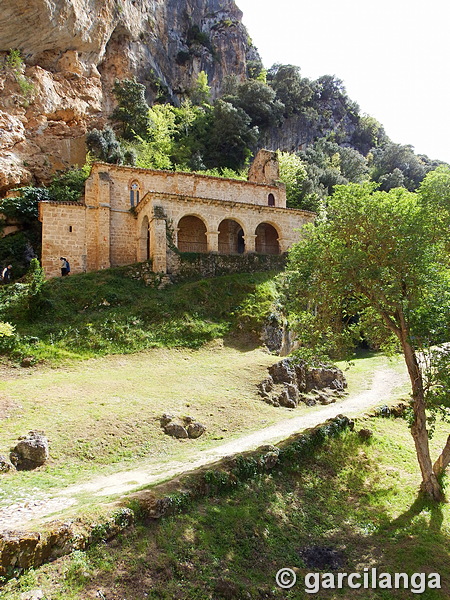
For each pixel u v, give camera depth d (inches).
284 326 1127.6
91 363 880.3
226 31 3304.6
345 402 877.2
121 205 1405.0
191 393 765.3
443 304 511.8
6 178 1562.5
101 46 2049.7
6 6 1546.5
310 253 622.2
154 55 2667.3
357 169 3228.3
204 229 1509.6
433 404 534.3
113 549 343.9
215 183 1519.4
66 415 624.1
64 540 325.7
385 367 1210.6
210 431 663.1
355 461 608.1
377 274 538.3
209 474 458.9
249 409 741.9
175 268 1247.5
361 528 474.9
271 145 3112.7
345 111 4138.8
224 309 1122.7
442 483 547.8
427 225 552.4
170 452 585.9
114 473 511.2
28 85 1711.4
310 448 594.6
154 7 2701.8
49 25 1711.4
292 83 3361.2
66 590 299.4
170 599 320.8
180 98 2888.8
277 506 478.3
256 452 538.0
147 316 1045.8
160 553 357.1
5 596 282.4
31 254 1539.1
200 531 394.6
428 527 469.7
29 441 517.0
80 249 1341.0
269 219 1446.9
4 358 844.6
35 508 400.5
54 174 1761.8
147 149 2022.6
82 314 1025.5
